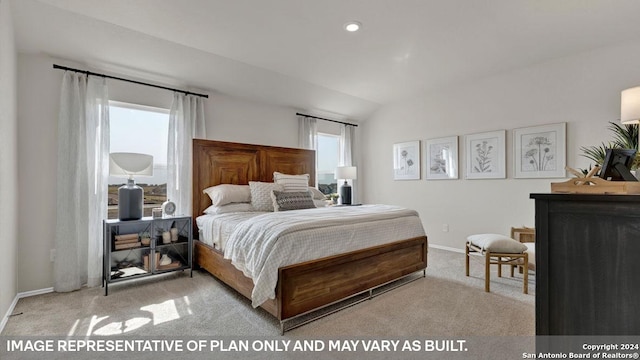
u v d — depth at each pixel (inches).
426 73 161.8
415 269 127.0
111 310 96.7
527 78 153.3
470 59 144.1
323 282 92.7
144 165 123.0
